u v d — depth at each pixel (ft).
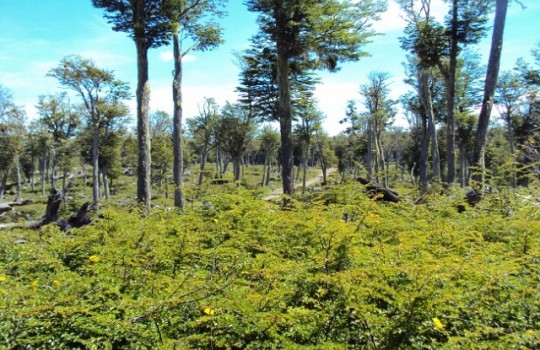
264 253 14.39
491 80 39.04
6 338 8.48
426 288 9.71
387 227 16.52
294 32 47.75
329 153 172.86
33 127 143.33
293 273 11.50
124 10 46.68
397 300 9.53
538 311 9.74
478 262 11.72
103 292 10.62
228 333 9.39
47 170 199.93
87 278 11.25
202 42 57.57
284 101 50.37
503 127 123.03
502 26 38.55
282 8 45.88
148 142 48.47
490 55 39.14
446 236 15.47
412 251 13.32
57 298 9.91
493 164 26.32
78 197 128.36
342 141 184.55
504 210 21.67
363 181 33.53
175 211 19.79
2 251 14.43
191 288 10.55
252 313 9.50
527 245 14.67
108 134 125.49
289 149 50.37
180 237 14.60
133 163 180.45
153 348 8.98
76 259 14.64
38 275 12.33
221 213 17.08
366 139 135.13
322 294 10.11
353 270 10.51
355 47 50.11
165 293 10.89
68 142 138.62
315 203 19.99
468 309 9.69
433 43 61.67
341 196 22.58
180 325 9.61
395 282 10.62
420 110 101.14
